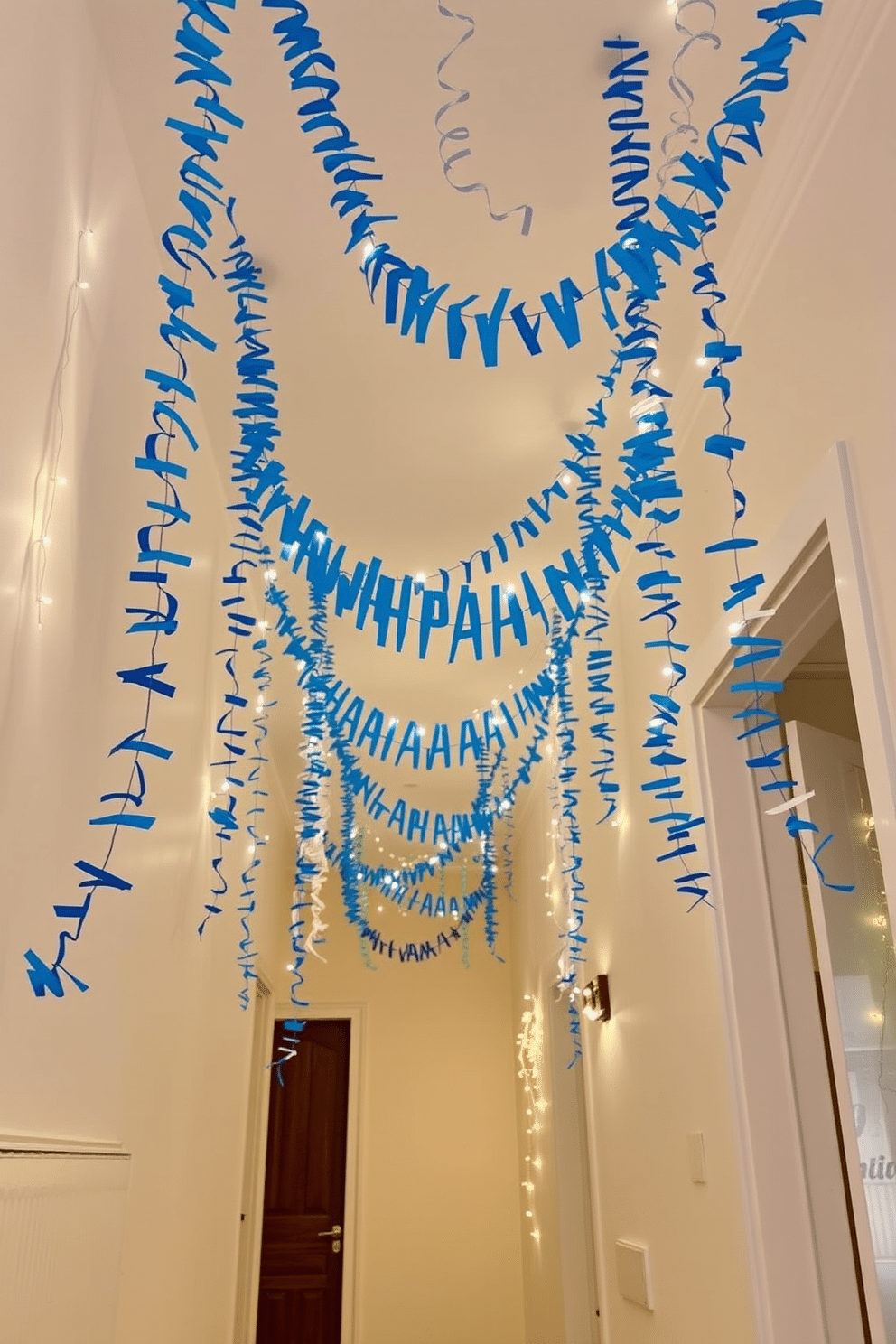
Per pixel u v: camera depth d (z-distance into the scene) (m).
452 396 2.61
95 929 1.82
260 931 4.69
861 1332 1.98
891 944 2.17
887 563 1.50
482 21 1.67
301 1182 6.22
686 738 2.48
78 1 1.59
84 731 1.71
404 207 2.05
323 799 3.83
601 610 3.04
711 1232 2.32
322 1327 5.93
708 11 1.65
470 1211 6.09
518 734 4.56
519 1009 6.10
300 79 1.34
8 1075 1.38
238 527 3.25
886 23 1.49
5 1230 1.24
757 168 1.89
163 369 2.24
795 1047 2.19
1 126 1.27
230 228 2.10
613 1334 3.41
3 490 1.31
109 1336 1.83
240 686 3.59
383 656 4.00
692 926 2.48
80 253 1.64
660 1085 2.79
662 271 2.16
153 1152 2.38
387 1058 6.42
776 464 1.93
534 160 1.94
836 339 1.67
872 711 1.51
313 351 2.45
